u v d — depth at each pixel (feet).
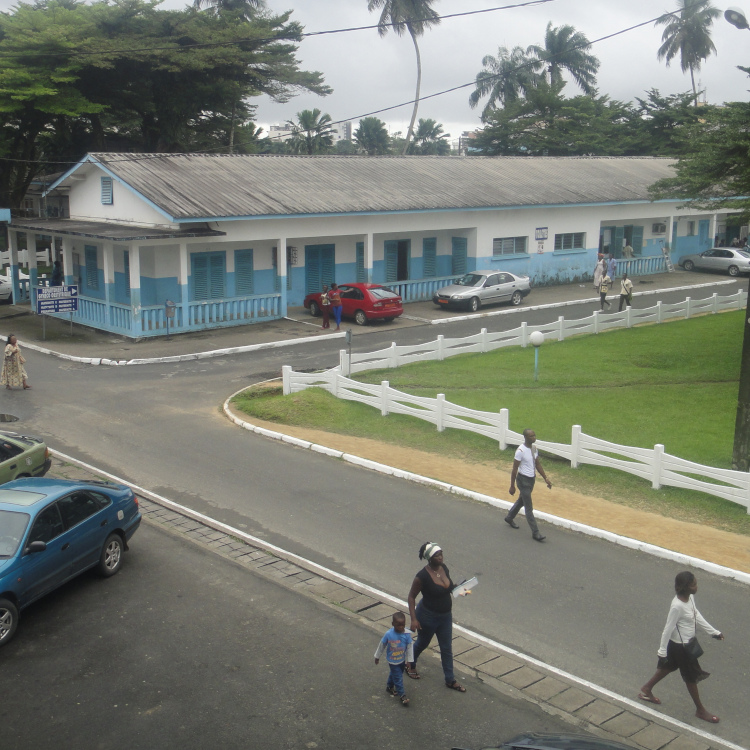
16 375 68.69
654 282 134.92
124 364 78.84
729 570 36.91
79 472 48.93
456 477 49.65
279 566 37.63
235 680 28.12
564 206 128.77
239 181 103.14
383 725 25.76
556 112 211.41
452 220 117.91
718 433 57.41
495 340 84.64
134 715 25.96
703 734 25.80
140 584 35.50
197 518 43.09
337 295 95.81
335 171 117.50
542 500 46.21
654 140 201.98
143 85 148.05
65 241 102.58
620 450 49.08
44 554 31.60
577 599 34.81
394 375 74.02
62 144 155.53
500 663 29.86
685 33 220.64
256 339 89.97
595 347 86.33
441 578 27.58
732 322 99.35
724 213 154.30
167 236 87.66
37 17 132.36
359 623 32.48
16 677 28.04
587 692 28.09
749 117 62.85
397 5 181.98
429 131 318.65
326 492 47.26
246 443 56.29
